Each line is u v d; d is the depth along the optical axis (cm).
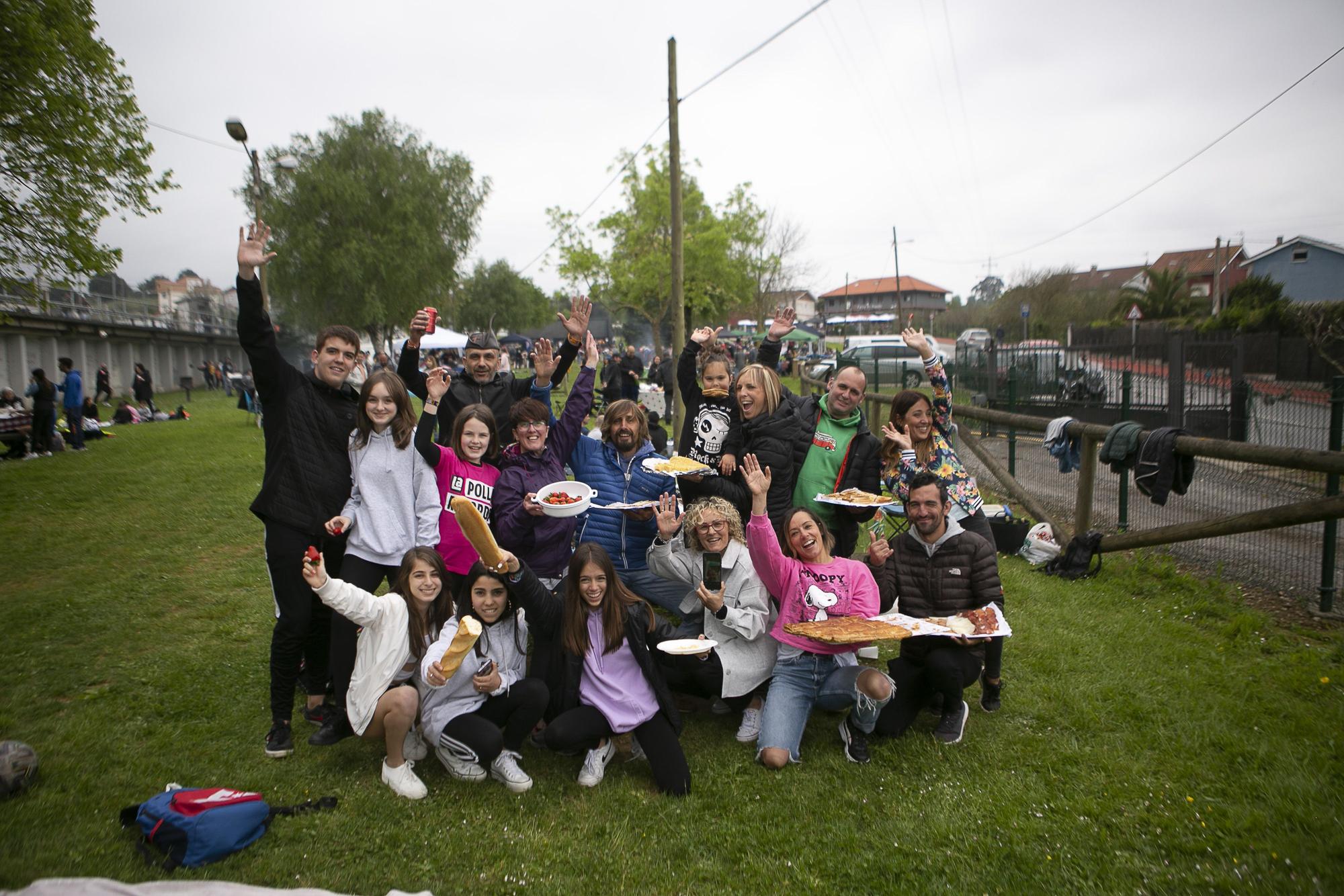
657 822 326
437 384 408
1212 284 4775
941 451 501
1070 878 288
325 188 3056
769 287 5022
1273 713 403
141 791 336
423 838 310
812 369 2942
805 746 392
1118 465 637
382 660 345
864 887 285
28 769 337
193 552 733
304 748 380
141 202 1219
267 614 564
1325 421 740
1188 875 286
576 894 281
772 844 310
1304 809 321
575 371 2570
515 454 457
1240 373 1133
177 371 4328
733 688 399
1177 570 638
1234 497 700
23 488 1059
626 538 492
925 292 9531
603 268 2575
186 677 455
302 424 371
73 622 547
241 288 354
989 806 333
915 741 393
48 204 1111
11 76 1043
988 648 410
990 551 411
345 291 3162
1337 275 3481
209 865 287
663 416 1716
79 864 283
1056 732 397
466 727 346
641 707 362
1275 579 600
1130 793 338
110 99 1173
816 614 388
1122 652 484
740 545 421
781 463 470
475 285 6266
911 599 420
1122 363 1390
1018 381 1529
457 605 383
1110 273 6431
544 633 381
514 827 321
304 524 363
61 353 3103
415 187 3288
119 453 1445
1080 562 647
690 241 2477
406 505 389
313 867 289
